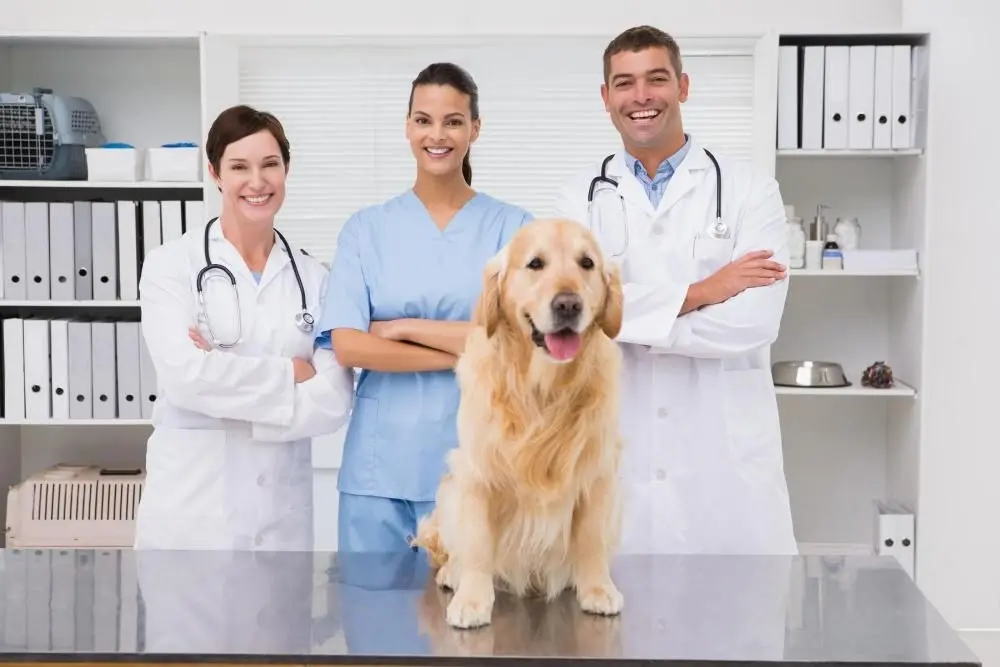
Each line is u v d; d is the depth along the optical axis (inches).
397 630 54.1
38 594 60.6
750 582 63.0
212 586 62.0
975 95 138.6
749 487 88.7
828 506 158.1
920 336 139.4
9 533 145.6
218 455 87.4
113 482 145.0
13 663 51.1
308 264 92.4
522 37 142.1
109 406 143.1
